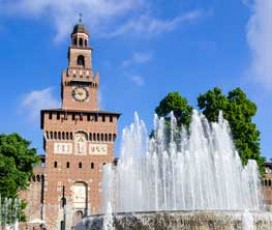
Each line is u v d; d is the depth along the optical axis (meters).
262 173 59.38
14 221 63.38
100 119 89.44
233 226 24.47
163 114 62.47
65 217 82.94
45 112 88.00
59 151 86.88
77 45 94.62
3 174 64.00
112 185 60.53
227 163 50.56
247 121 61.03
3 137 67.94
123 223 25.20
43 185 85.38
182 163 49.78
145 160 52.22
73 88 91.50
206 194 48.28
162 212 24.72
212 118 59.84
